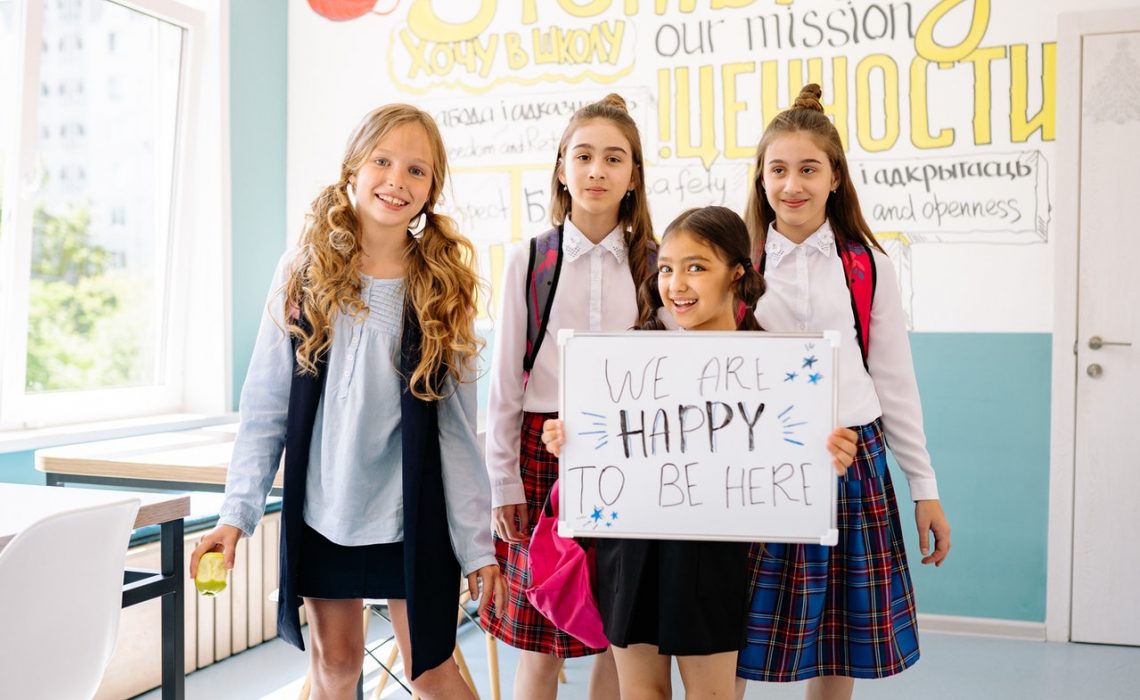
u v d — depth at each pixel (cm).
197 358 390
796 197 175
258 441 166
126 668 280
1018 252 341
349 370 162
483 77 394
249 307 400
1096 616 341
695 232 155
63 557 143
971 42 342
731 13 364
